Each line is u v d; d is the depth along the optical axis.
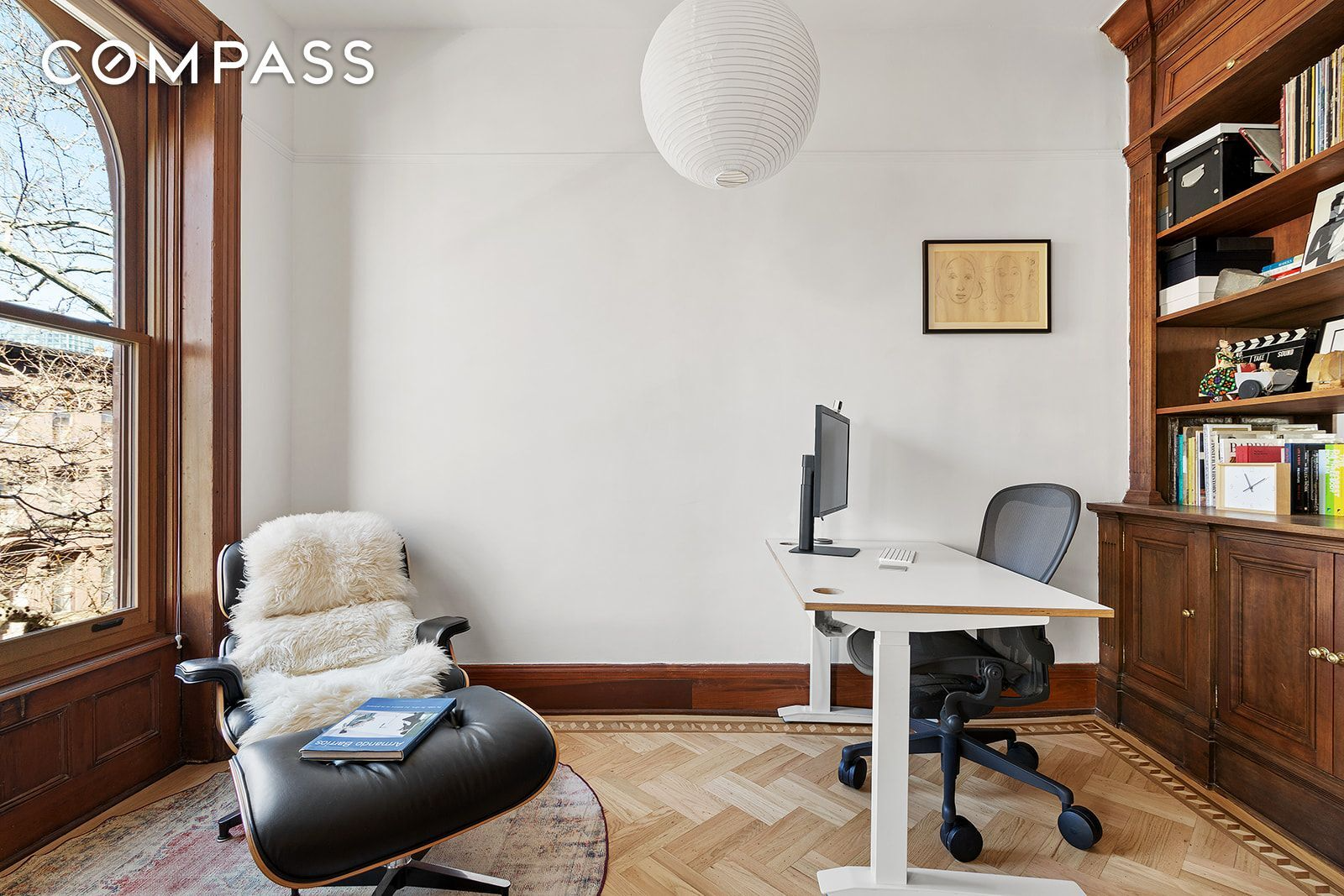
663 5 2.56
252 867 1.62
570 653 2.68
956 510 2.66
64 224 1.87
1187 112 2.33
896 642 1.54
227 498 2.26
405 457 2.70
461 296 2.70
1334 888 1.58
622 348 2.68
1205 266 2.36
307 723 1.59
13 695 1.64
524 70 2.70
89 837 1.75
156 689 2.10
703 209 2.68
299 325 2.69
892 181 2.67
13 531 1.72
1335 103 1.81
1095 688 2.63
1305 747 1.74
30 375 1.77
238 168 2.30
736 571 2.68
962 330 2.63
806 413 2.67
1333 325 2.02
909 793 2.01
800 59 1.56
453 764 1.38
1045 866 1.65
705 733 2.44
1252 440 2.27
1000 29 2.67
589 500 2.69
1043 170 2.66
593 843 1.73
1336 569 1.66
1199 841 1.76
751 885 1.57
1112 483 2.65
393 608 2.18
